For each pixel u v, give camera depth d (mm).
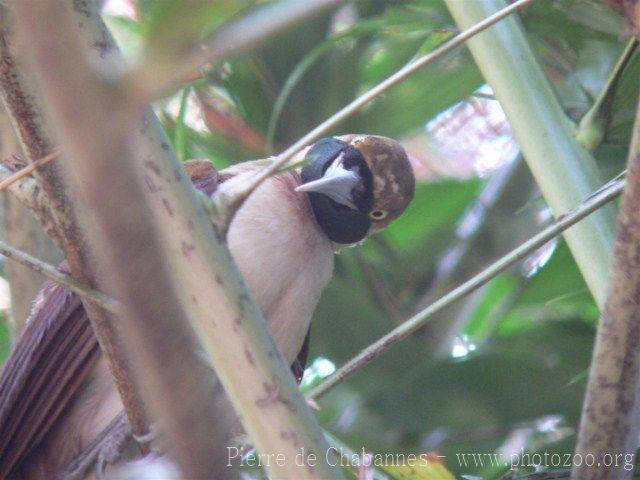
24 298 8414
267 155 8508
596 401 4199
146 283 2654
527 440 7375
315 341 8664
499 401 7441
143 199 2525
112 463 6609
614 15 7500
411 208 9836
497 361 7488
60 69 2324
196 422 2955
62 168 4414
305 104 9344
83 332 6902
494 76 6285
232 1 2678
